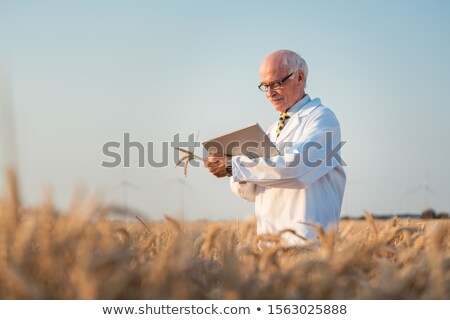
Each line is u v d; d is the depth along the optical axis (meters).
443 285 3.97
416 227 6.26
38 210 3.87
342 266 4.17
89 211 3.96
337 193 10.27
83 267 3.48
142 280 3.76
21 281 3.45
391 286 3.91
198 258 4.46
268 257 4.64
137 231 5.58
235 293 3.82
